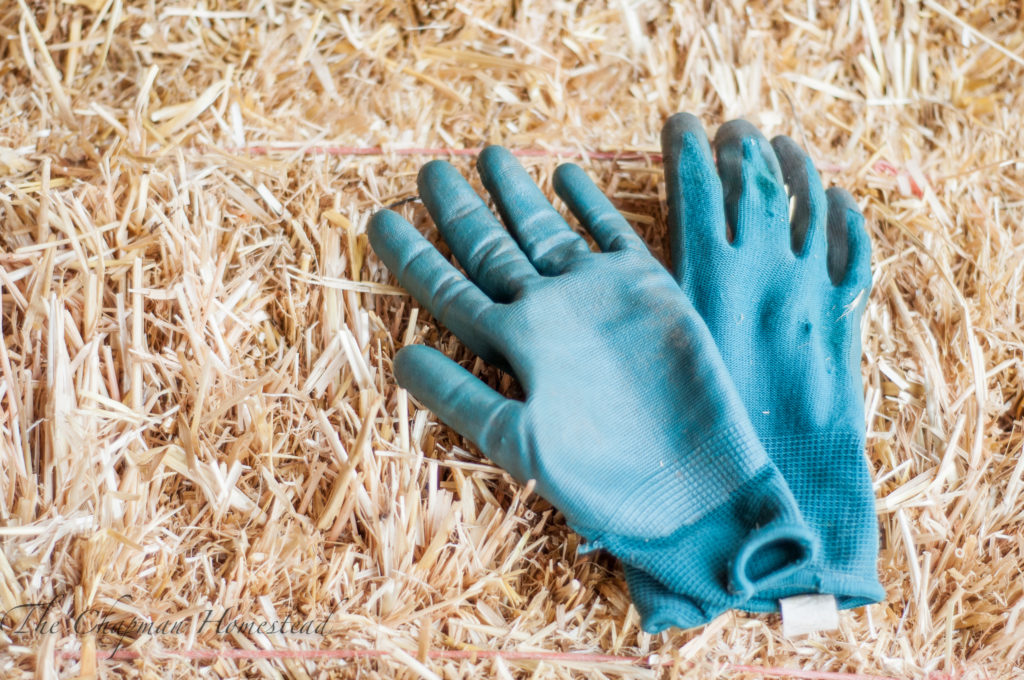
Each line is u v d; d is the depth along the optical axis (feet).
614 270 2.67
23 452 2.62
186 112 2.83
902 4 3.07
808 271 2.72
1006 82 3.07
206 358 2.65
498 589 2.64
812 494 2.62
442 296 2.67
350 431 2.68
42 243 2.71
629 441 2.59
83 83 2.86
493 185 2.75
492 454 2.60
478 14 2.95
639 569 2.59
